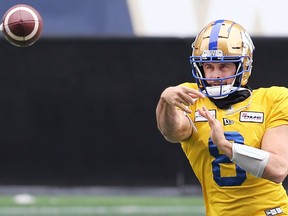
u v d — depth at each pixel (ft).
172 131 45.11
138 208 100.89
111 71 110.22
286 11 132.46
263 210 45.24
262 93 45.70
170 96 43.09
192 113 46.06
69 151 111.14
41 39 110.11
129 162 110.73
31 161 111.24
